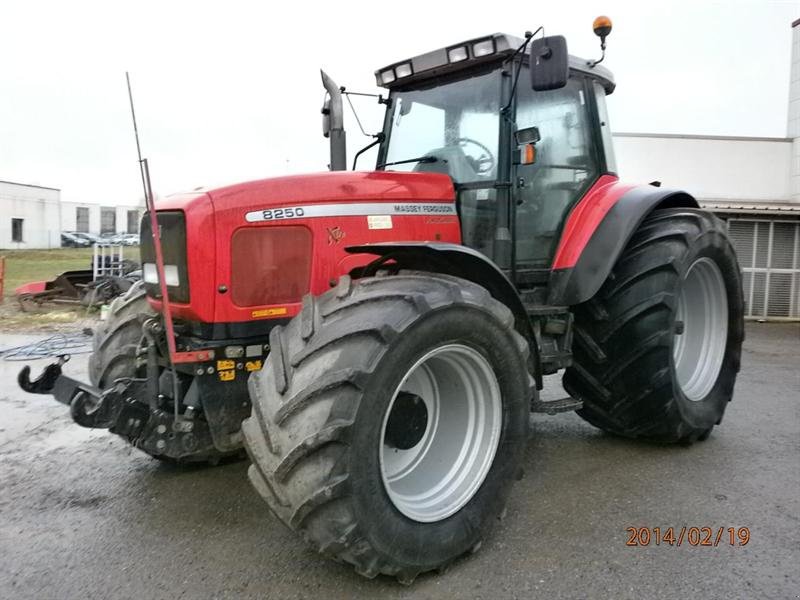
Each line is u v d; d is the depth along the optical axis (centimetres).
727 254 427
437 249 272
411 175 359
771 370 679
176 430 298
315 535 236
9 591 255
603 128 433
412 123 417
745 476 365
